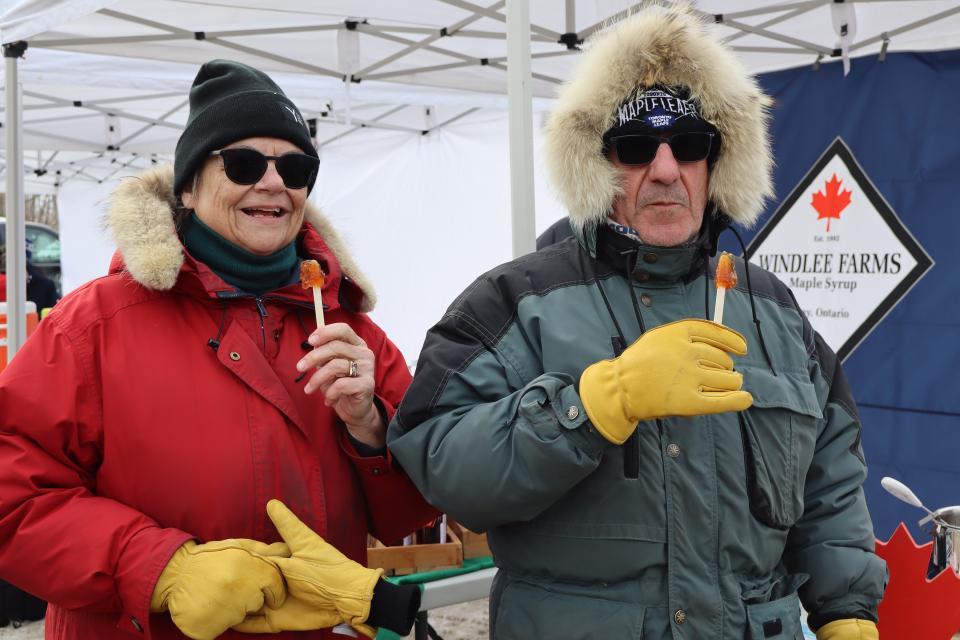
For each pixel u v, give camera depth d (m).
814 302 4.04
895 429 3.75
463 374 1.34
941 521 1.72
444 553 2.29
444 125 6.70
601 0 3.49
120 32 4.14
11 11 3.29
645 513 1.29
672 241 1.39
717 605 1.29
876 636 1.43
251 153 1.39
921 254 3.65
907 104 3.68
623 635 1.26
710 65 1.38
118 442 1.33
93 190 10.51
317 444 1.48
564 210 1.48
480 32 4.16
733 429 1.35
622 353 1.21
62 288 10.95
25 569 1.25
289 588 1.29
